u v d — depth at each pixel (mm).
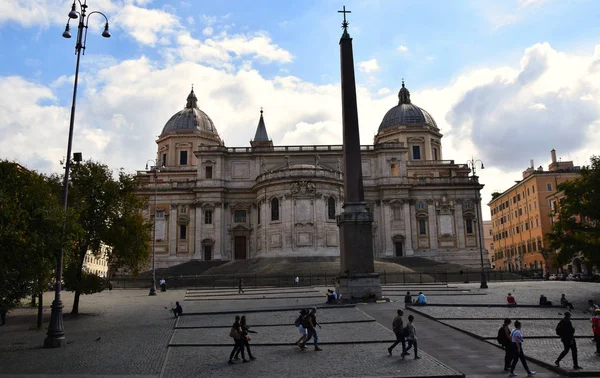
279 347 20984
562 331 16500
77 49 24859
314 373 16484
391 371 16438
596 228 37781
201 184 85125
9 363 18828
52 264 23984
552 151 94812
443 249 86062
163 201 86062
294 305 35500
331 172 76375
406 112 100938
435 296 39906
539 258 88188
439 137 101250
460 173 95125
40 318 29172
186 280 64875
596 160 37750
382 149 87438
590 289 46969
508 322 16609
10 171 23484
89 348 21844
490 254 145250
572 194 38531
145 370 17438
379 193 86875
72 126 24469
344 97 37688
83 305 42094
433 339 21812
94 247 36312
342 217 36219
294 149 87125
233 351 18391
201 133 97938
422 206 87562
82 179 35625
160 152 99312
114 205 36969
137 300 46188
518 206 98688
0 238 19344
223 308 35812
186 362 18578
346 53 38438
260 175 79688
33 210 22203
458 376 15727
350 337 22531
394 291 45531
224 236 84438
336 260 69062
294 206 73750
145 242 39188
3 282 21391
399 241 85312
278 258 70188
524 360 16016
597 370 15953
